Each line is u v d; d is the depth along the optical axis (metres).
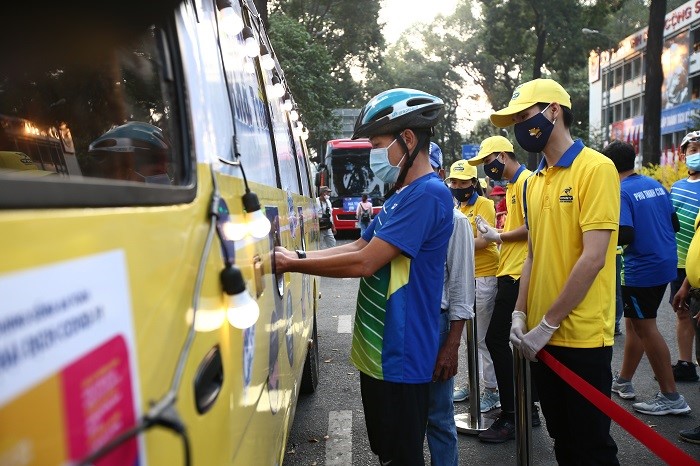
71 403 0.83
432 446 3.25
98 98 1.78
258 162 2.65
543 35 32.47
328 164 23.30
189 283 1.33
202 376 1.37
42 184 0.81
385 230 2.48
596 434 2.78
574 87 54.38
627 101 45.25
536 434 4.52
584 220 2.69
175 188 1.36
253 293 1.99
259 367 2.10
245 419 1.83
